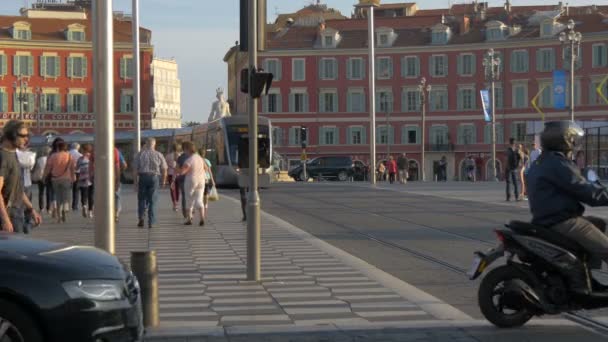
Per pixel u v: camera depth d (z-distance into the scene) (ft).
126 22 310.24
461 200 109.29
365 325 31.40
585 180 29.43
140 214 72.64
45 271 22.88
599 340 28.63
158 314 32.91
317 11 361.10
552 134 29.94
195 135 175.42
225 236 64.80
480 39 299.58
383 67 306.35
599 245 29.27
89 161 82.74
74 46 297.53
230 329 30.81
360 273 44.57
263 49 41.78
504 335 29.53
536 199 29.78
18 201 36.78
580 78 285.64
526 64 293.02
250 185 42.45
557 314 32.01
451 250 55.26
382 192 134.82
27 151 56.08
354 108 307.37
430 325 31.30
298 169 246.88
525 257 29.86
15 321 22.52
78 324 22.70
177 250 55.57
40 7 329.72
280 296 37.93
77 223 76.48
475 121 298.97
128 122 300.20
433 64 302.86
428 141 303.89
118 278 23.97
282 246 57.36
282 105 308.60
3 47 290.97
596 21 289.33
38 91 293.64
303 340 29.22
